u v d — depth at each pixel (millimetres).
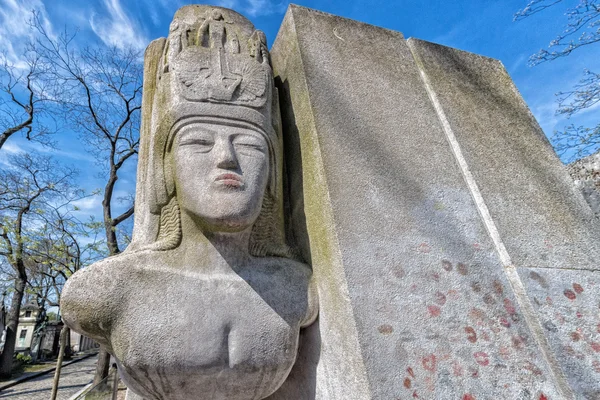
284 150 1423
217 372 970
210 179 1049
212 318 991
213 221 1025
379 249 1026
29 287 8484
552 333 1007
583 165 1904
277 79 1550
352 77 1364
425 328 941
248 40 1362
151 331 945
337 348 959
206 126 1109
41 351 12961
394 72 1472
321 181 1110
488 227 1193
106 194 7164
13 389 7613
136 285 994
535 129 1536
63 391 7391
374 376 837
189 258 1077
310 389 1072
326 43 1417
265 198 1188
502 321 1017
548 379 961
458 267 1073
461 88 1535
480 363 932
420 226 1114
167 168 1144
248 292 1048
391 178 1174
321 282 1078
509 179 1312
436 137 1354
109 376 4492
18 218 7977
